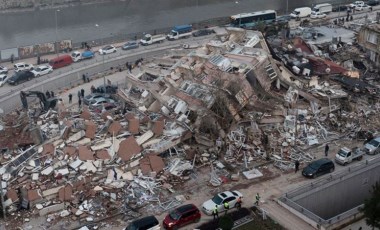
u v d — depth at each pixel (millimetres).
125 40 123500
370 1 151500
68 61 106312
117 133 67625
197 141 67562
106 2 166750
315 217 53281
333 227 52812
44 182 59219
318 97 78375
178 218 52625
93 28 142500
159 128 67062
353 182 61750
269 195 58594
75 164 61375
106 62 108000
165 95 76625
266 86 77750
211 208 55000
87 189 58438
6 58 110688
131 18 152625
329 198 60250
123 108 79438
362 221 54438
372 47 98500
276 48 99750
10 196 57125
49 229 53125
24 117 77625
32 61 110438
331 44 106688
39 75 100375
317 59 92938
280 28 119438
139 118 72062
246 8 164375
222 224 50281
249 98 73000
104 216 55125
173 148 66062
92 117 75062
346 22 131750
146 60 106438
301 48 101812
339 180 60125
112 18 152500
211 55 82875
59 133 68625
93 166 61594
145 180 60625
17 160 61688
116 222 54281
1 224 54000
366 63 97000
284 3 169250
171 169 62500
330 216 61188
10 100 89312
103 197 57688
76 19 151125
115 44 120188
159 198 58125
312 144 69188
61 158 62594
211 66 78688
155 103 76250
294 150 67812
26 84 96750
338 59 98500
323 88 82312
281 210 55781
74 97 89562
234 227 53062
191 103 71750
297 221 53875
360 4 147000
